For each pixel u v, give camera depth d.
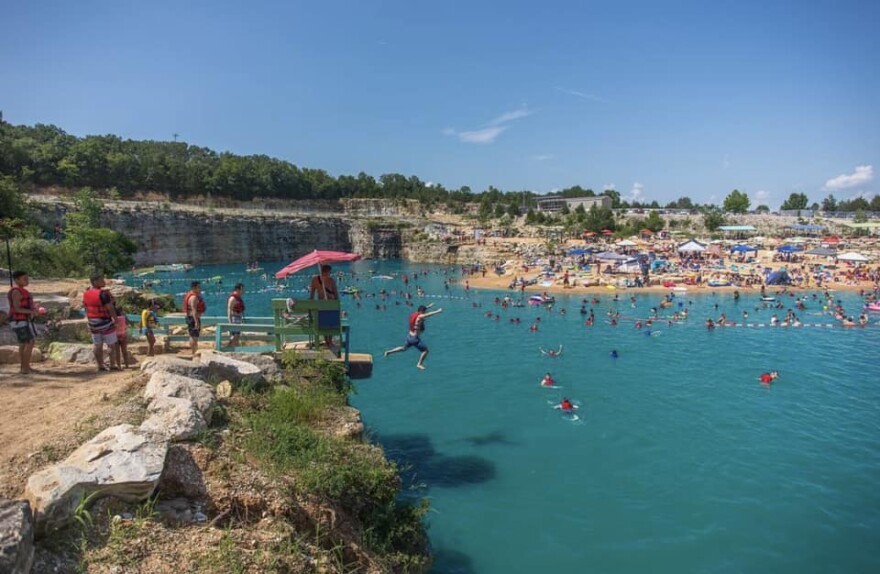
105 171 113.88
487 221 140.00
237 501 7.51
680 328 40.84
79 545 5.97
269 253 111.12
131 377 11.30
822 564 12.73
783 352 33.53
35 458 7.28
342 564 7.91
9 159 98.75
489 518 14.78
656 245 90.12
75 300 18.89
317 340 14.07
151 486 6.81
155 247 93.56
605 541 13.73
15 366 12.93
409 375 29.30
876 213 142.00
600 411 23.42
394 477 10.30
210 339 16.28
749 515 14.93
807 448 19.38
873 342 35.97
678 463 18.25
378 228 118.38
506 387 26.98
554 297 56.16
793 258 75.00
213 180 131.50
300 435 9.71
